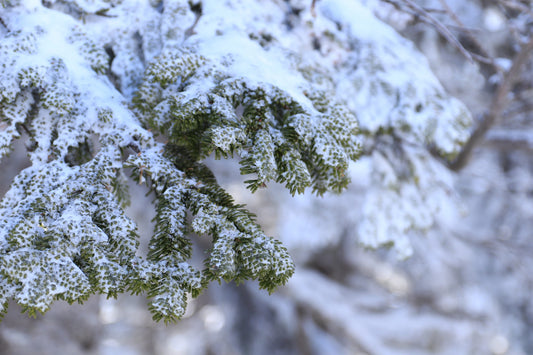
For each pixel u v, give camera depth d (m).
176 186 1.11
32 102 1.14
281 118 1.16
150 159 1.12
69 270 1.05
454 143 1.29
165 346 4.87
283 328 4.32
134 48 1.22
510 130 2.34
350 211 3.17
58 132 1.12
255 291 4.16
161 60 1.16
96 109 1.14
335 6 1.34
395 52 1.33
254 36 1.24
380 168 1.39
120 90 1.21
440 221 3.09
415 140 1.30
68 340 2.17
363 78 1.30
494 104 1.58
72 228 1.06
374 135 1.36
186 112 1.11
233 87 1.14
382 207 1.39
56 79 1.13
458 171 1.81
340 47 1.31
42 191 1.09
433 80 1.33
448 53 1.99
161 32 1.22
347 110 1.19
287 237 3.17
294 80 1.19
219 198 1.11
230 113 1.11
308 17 1.29
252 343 4.42
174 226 1.08
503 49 1.96
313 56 1.29
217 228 1.08
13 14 1.17
